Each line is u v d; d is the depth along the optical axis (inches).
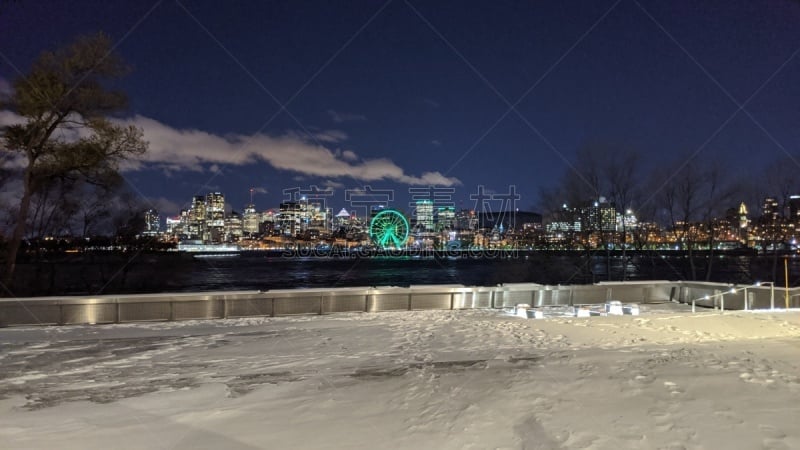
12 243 1146.0
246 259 5457.7
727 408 235.6
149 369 418.6
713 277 2285.9
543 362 366.6
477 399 275.4
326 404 289.0
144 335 609.0
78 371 414.3
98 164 1170.0
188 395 324.8
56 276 1867.6
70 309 708.7
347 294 829.8
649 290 964.6
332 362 425.4
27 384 368.2
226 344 543.5
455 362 400.2
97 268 2048.5
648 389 273.0
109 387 354.9
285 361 440.8
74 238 1950.1
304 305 807.1
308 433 240.2
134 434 249.8
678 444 197.0
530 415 241.1
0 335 613.3
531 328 605.0
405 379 341.1
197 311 761.0
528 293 911.0
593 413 238.4
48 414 291.0
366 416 262.4
